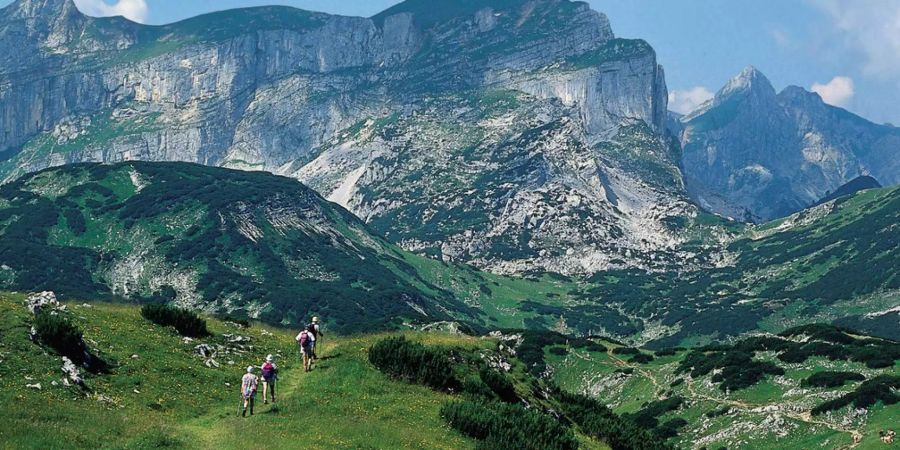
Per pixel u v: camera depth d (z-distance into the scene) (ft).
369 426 118.83
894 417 269.03
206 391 132.26
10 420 95.50
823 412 291.38
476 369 167.22
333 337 206.49
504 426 131.13
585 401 197.36
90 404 111.24
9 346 116.06
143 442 101.14
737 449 293.23
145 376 129.39
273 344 172.76
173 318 161.17
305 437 111.55
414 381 148.15
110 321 151.84
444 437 123.44
